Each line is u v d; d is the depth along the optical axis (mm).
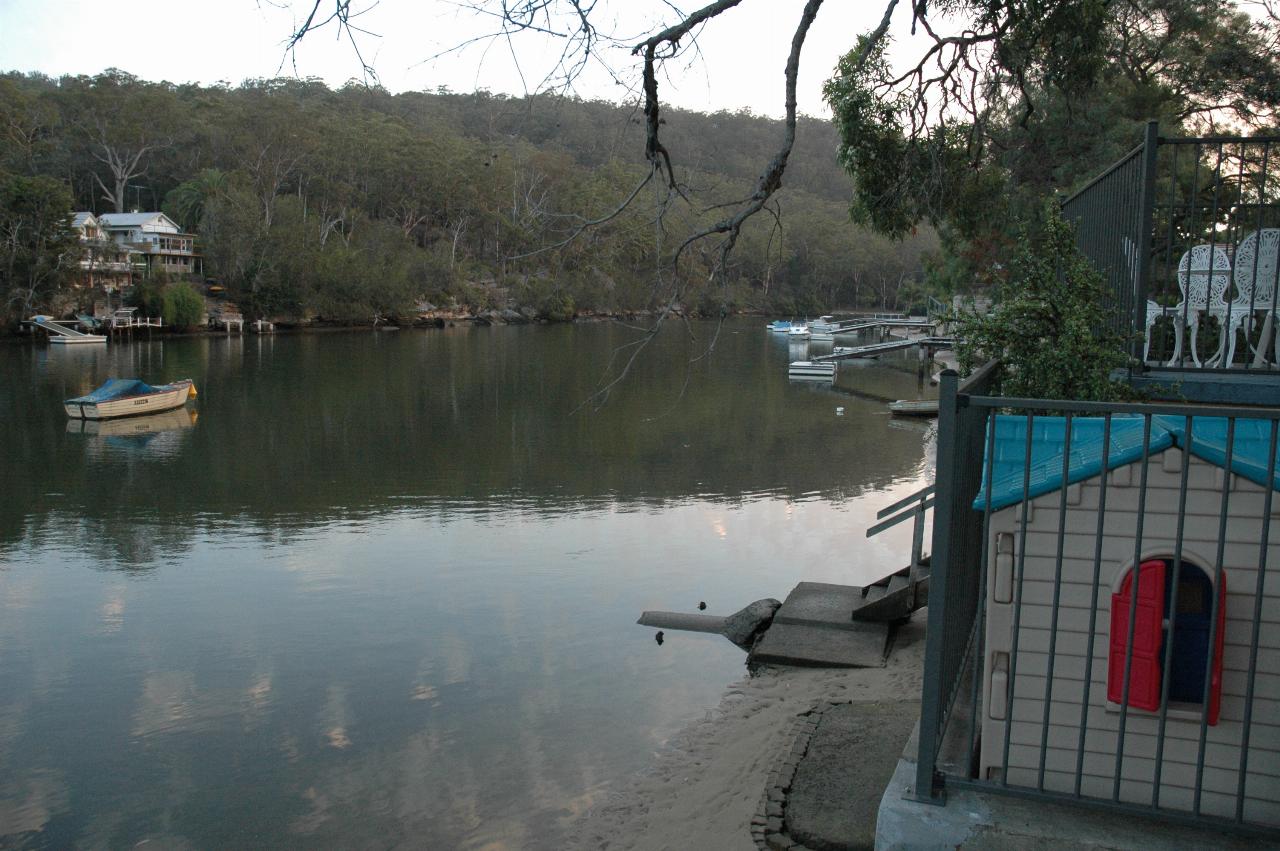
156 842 6719
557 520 16594
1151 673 3396
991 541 3668
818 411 32250
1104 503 3309
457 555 14250
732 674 9117
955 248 22297
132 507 18078
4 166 72000
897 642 9453
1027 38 8438
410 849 6461
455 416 30734
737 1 5148
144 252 73875
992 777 3738
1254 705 3396
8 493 19344
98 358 49438
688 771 7043
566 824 6531
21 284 59656
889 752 6000
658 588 12367
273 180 79750
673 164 5812
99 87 86938
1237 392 5383
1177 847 3254
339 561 14070
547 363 50438
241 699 9156
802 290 90500
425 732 8266
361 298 79562
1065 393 6055
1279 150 10477
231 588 12828
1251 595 3365
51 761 7938
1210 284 5945
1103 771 3584
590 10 4668
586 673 9422
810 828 5105
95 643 10805
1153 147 5184
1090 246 7031
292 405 33188
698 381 42094
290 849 6527
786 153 5773
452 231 88625
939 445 3371
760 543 14758
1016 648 3596
